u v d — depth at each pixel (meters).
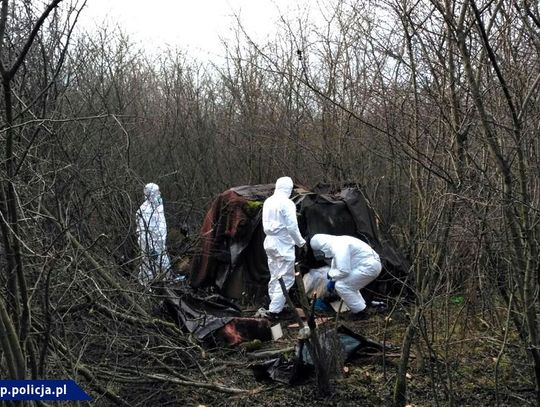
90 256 4.77
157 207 7.95
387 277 7.84
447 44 3.97
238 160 13.25
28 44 2.63
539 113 3.61
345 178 9.41
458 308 5.10
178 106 13.49
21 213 3.26
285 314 7.84
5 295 3.08
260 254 8.67
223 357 6.22
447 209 4.09
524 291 3.69
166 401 5.08
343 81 9.50
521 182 3.52
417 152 4.01
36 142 4.28
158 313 6.65
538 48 3.48
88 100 7.19
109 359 5.10
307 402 5.04
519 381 4.98
